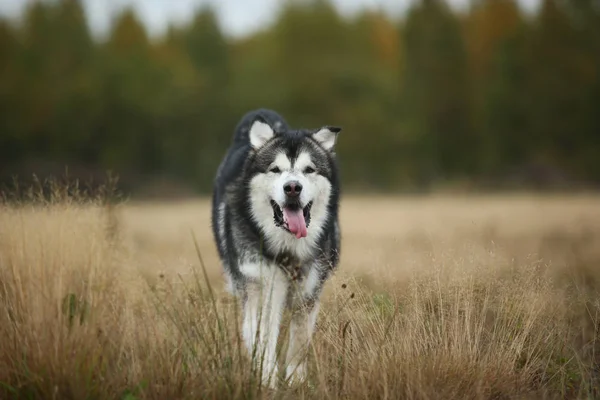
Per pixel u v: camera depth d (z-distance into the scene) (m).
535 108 48.59
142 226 15.73
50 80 49.34
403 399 4.05
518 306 4.75
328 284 5.55
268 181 4.98
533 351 4.62
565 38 49.06
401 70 50.38
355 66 50.84
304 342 4.81
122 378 3.95
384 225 15.02
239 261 5.05
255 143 5.23
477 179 47.53
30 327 3.98
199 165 48.81
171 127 48.91
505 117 48.97
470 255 5.05
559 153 48.78
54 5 51.59
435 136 49.06
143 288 5.30
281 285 5.00
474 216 17.39
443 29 49.12
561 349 4.80
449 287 4.83
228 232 5.28
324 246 5.23
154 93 49.12
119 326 4.42
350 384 4.11
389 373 4.16
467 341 4.56
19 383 3.75
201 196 44.88
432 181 48.38
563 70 48.78
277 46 53.06
